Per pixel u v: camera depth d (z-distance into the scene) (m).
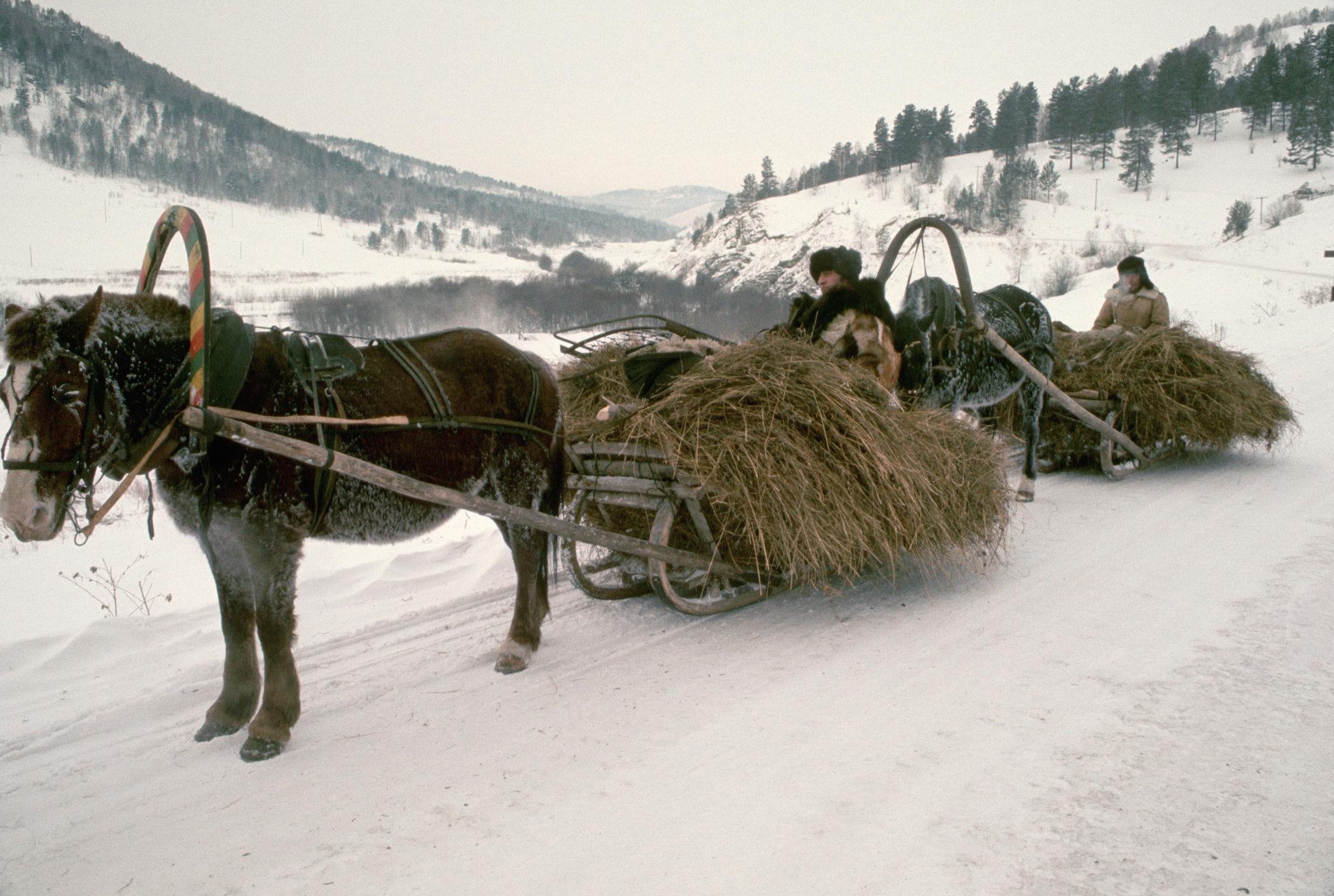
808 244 140.25
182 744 3.69
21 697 4.32
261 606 3.56
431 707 3.92
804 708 3.65
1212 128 162.00
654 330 5.91
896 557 4.72
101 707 4.12
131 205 199.75
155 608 6.20
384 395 3.81
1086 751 3.15
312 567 6.54
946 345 6.20
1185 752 3.10
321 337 3.79
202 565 7.45
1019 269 84.12
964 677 3.85
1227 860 2.51
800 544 4.39
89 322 2.96
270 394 3.50
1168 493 6.88
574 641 4.62
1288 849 2.54
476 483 4.28
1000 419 7.86
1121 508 6.54
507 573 5.95
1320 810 2.71
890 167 189.62
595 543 4.26
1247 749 3.09
